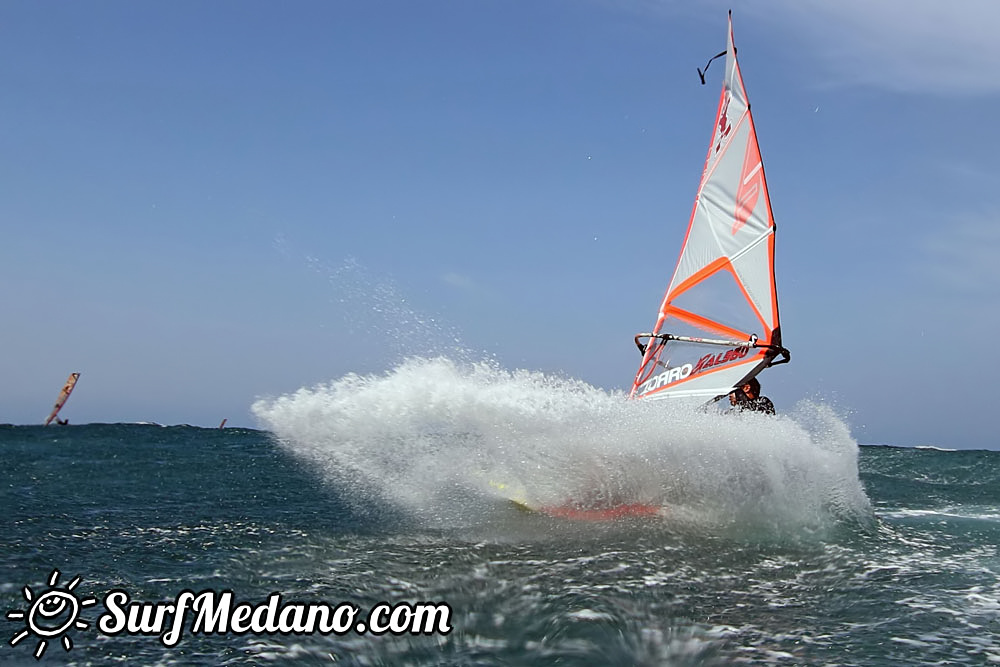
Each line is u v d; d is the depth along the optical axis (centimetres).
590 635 405
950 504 938
